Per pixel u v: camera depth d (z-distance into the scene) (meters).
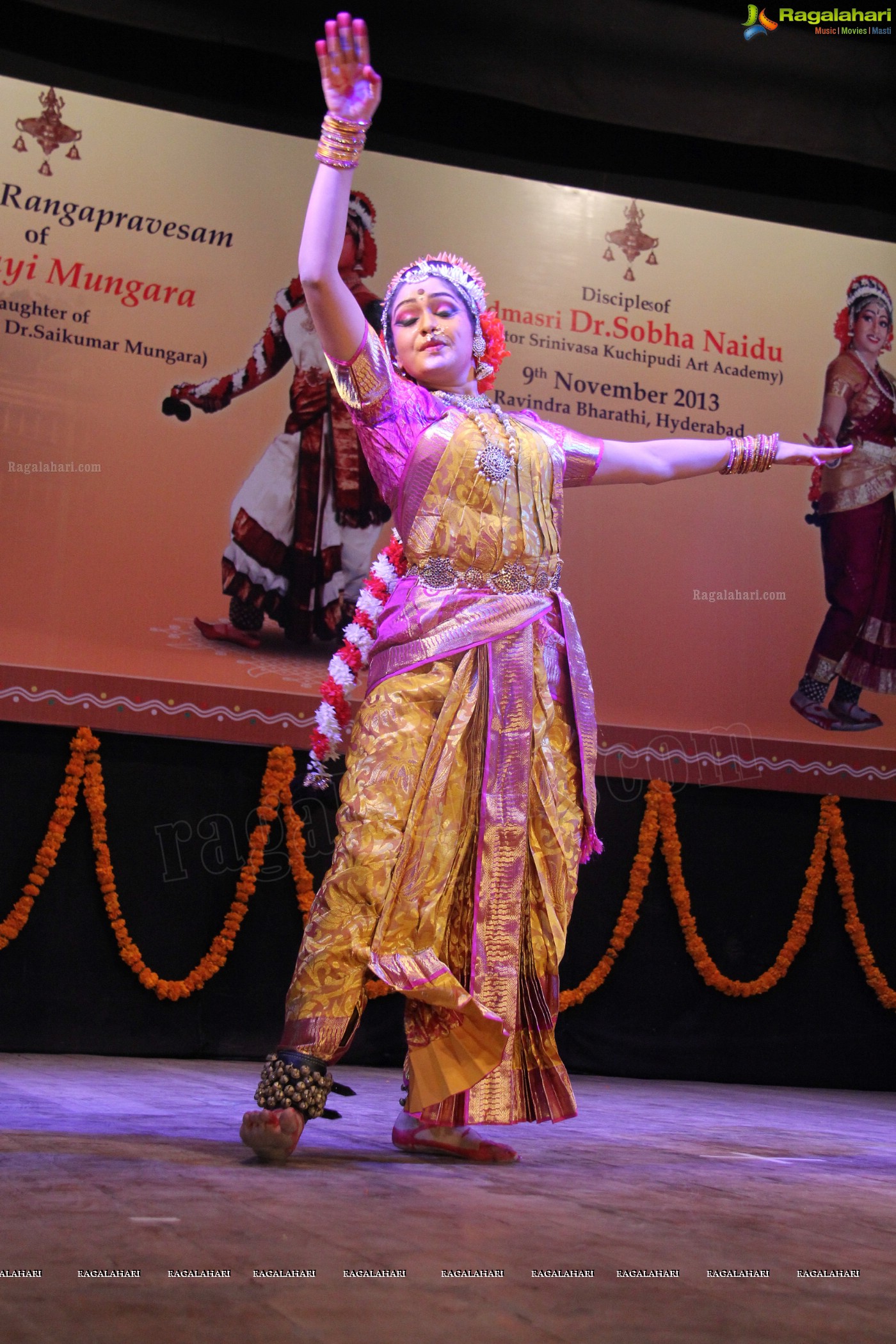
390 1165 2.33
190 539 5.41
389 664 2.66
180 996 5.21
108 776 5.28
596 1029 5.76
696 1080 5.83
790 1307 1.36
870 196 6.49
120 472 5.34
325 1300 1.29
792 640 6.07
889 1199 2.19
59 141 5.43
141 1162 2.18
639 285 6.12
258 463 5.52
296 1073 2.36
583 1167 2.46
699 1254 1.61
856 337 6.34
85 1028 5.14
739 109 5.95
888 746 6.13
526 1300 1.34
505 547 2.70
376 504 5.64
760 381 6.21
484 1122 2.51
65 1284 1.31
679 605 5.94
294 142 5.73
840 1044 6.03
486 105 6.04
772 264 6.30
